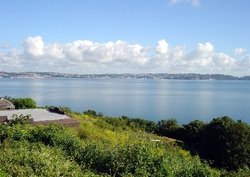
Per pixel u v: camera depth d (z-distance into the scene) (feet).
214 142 129.80
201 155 130.11
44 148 53.36
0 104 117.19
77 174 44.52
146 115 343.26
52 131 64.90
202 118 322.55
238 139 124.47
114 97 558.15
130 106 425.28
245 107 423.23
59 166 44.98
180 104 458.91
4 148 52.29
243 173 75.10
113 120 153.38
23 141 58.90
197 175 56.49
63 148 58.80
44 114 103.96
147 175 48.98
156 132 174.19
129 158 51.75
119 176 49.21
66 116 104.12
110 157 52.44
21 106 132.98
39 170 42.45
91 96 563.07
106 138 88.79
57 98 493.36
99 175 48.14
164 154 55.62
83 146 58.65
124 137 96.94
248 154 123.44
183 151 104.88
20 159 45.16
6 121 83.56
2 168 41.04
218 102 490.49
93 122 120.88
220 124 132.16
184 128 161.38
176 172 52.65
